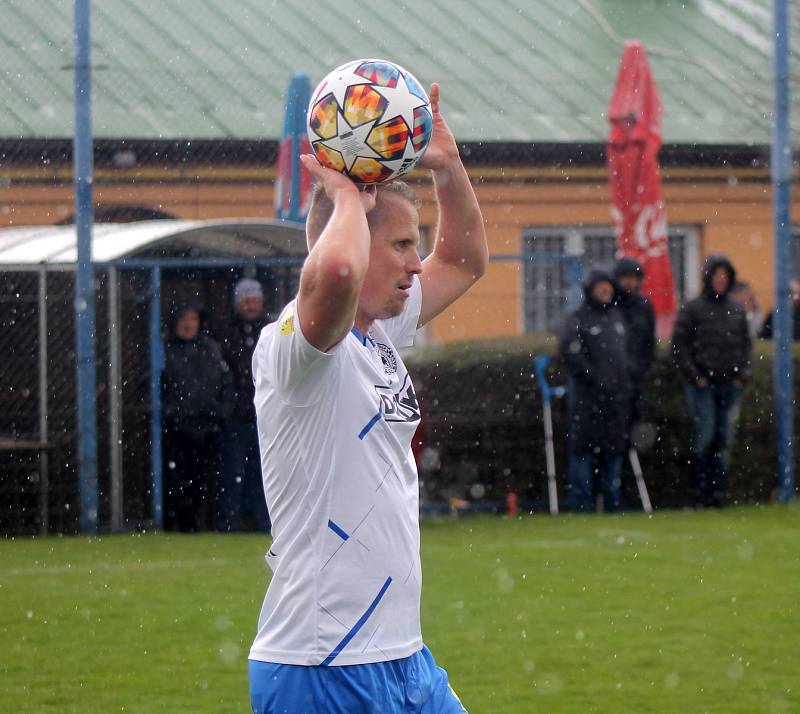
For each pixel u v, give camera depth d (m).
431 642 17.30
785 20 31.53
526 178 43.66
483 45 47.62
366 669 7.27
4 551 25.62
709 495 31.62
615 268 30.27
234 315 28.16
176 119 40.53
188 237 28.94
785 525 28.52
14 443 27.97
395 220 7.71
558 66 47.28
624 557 24.09
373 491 7.35
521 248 43.56
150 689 15.05
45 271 28.72
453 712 7.82
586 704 14.36
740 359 30.73
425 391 31.69
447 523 29.53
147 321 29.02
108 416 28.78
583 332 30.05
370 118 7.69
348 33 46.38
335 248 6.83
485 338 33.75
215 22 44.78
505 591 20.78
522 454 32.12
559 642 17.30
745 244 45.59
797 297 37.28
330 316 6.87
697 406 30.94
